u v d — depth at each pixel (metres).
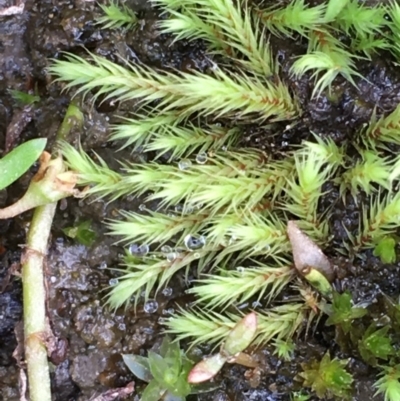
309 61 0.07
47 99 0.09
